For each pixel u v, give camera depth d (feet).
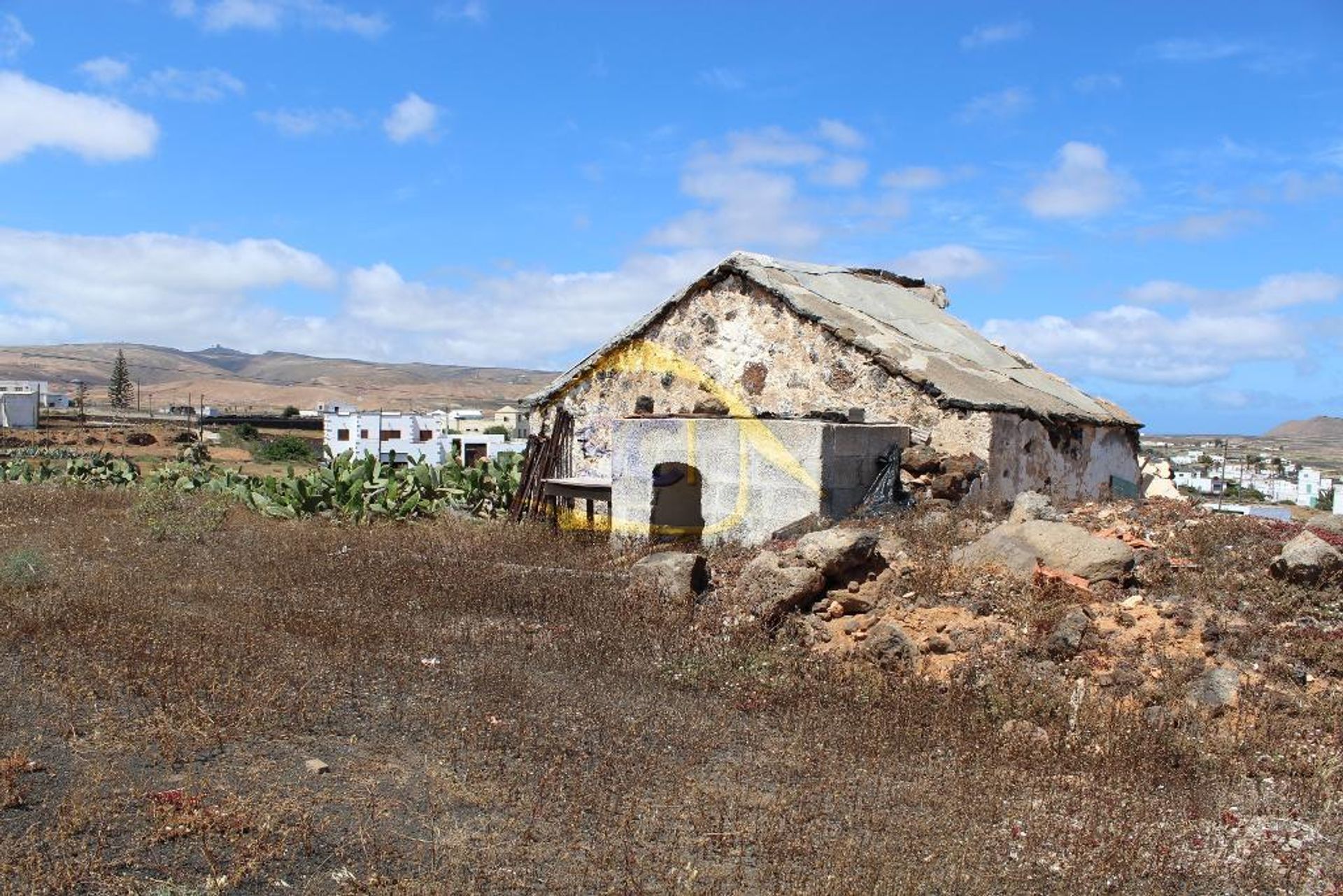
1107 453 60.54
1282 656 28.19
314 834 18.51
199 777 20.65
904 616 31.73
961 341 59.11
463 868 17.49
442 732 24.02
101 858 17.04
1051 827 19.77
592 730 24.59
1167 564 33.88
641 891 16.84
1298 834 20.18
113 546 47.80
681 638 32.50
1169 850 18.84
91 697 24.91
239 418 370.73
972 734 24.93
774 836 18.93
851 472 43.78
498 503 64.90
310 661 28.63
